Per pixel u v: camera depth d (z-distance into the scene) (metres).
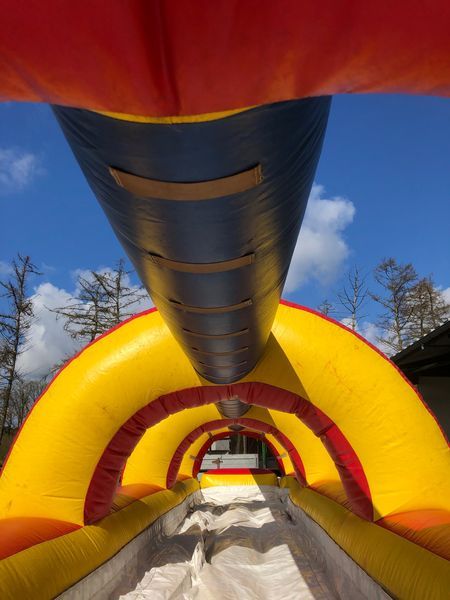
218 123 1.08
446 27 0.75
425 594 2.80
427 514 3.61
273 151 1.24
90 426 4.30
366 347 4.20
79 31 0.76
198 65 0.84
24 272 20.95
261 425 8.96
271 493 13.55
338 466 4.30
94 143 1.21
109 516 4.87
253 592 5.09
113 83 0.88
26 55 0.81
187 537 7.42
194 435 8.91
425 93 0.94
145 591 4.91
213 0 0.72
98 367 4.36
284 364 4.23
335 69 0.87
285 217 1.63
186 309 2.37
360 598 3.95
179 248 1.68
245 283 2.05
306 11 0.75
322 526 5.78
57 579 3.43
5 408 20.31
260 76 0.88
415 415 4.00
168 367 4.36
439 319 25.34
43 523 3.93
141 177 1.30
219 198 1.38
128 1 0.71
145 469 8.23
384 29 0.77
